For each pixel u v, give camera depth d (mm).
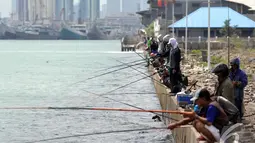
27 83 63781
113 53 149125
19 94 51062
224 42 92500
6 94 51125
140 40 169125
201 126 15984
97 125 31625
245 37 106312
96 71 81062
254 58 65188
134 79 63969
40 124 32531
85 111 37219
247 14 136125
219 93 18094
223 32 106938
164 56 35312
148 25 185875
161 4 144625
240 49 84000
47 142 27312
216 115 16062
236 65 20844
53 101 44625
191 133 19172
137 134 28547
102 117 34406
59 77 72500
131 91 50469
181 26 116500
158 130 29266
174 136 26828
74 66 96250
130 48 164000
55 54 153875
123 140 27250
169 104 29250
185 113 16125
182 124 16203
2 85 61375
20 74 79750
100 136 28375
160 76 40500
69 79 68500
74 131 30062
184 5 160375
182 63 62812
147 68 66125
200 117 16047
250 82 40312
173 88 29328
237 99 20844
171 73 29281
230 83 17953
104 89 53875
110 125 31422
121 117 34188
